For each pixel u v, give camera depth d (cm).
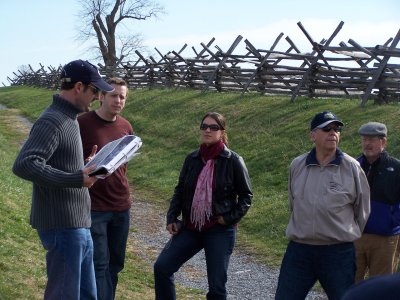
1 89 5603
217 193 572
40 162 440
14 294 632
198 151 588
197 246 584
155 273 580
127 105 2767
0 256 745
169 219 590
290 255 541
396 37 1636
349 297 228
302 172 538
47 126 451
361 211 536
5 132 2819
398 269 792
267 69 2162
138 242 1129
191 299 814
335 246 525
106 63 4931
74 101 466
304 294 539
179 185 596
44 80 4841
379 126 629
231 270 959
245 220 1208
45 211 463
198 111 2264
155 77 3089
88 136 602
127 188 612
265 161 1539
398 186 629
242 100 2156
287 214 1174
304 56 1967
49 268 471
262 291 863
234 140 1783
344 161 532
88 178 446
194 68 2692
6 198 1079
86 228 480
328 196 522
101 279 589
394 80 1641
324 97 1911
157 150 2039
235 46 2444
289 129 1695
